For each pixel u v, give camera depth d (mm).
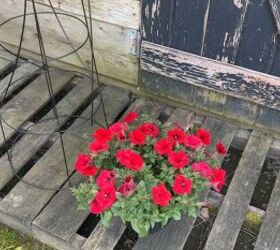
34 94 2336
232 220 1796
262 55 1928
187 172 1566
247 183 1932
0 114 2129
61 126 2195
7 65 2500
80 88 2385
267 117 2127
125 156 1530
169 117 2242
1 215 1832
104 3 2104
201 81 2131
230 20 1887
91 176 1617
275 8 1761
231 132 2168
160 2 1964
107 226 1632
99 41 2270
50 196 1853
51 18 2311
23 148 2061
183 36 2035
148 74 2268
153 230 1714
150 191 1552
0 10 2449
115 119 2238
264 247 1723
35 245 1833
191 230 1901
